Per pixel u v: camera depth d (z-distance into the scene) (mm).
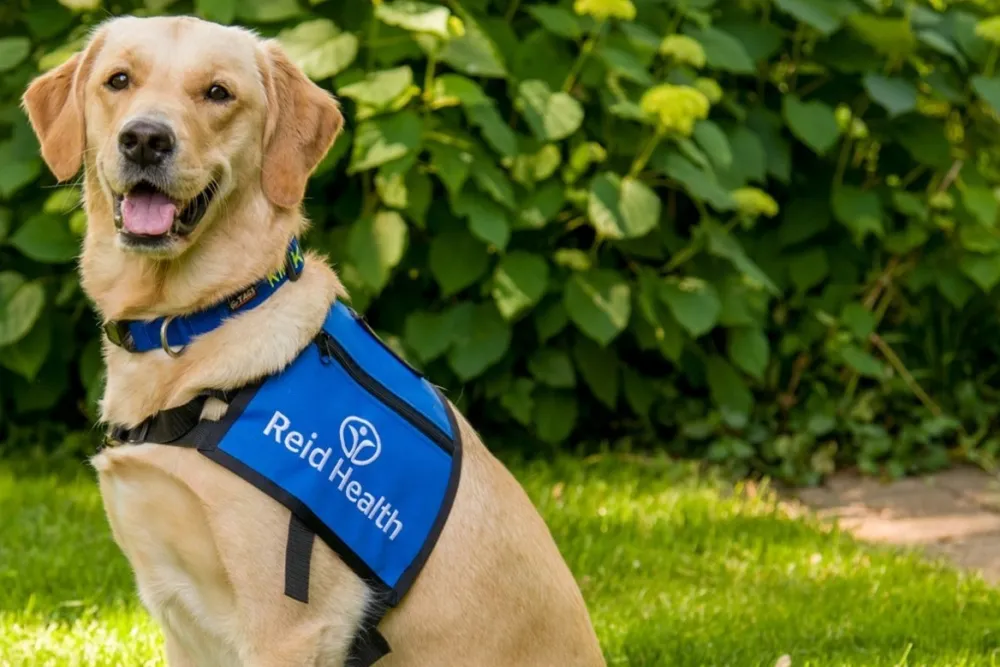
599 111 5887
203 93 2822
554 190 5570
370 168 5570
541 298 5785
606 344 5668
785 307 6434
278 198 2906
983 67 6387
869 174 6703
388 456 2801
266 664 2684
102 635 3824
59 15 5605
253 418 2715
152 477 2715
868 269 6629
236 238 2836
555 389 5984
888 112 6438
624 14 5410
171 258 2781
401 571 2781
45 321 5633
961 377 6863
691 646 3898
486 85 5777
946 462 6332
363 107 5227
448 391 5883
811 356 6488
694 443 6309
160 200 2756
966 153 6828
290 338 2801
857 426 6277
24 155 5434
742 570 4734
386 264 5277
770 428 6316
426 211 5680
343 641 2768
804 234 6367
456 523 2855
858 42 6332
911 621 4180
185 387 2738
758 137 6191
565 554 4723
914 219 6406
